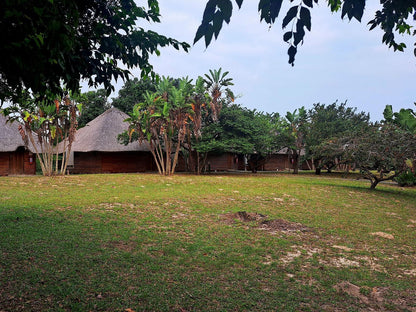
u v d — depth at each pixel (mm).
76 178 21734
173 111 25844
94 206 11156
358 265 6344
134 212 10352
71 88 4984
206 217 10094
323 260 6574
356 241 8125
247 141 29516
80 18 4977
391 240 8320
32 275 5047
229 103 32719
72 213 9789
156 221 9219
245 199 13992
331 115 40469
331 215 11398
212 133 30062
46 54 3705
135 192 15289
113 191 15516
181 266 5809
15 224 8195
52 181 19469
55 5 3510
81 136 35500
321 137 34562
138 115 25859
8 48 3285
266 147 33781
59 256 5996
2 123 29281
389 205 14266
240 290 4867
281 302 4504
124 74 5473
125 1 5273
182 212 10727
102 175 24984
